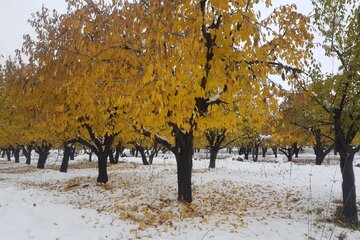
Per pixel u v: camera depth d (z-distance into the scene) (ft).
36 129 54.44
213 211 37.81
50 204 31.04
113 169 88.38
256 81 25.52
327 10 35.81
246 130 76.28
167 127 35.68
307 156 176.35
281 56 28.02
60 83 30.35
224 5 22.24
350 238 30.83
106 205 40.27
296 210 40.91
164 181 57.26
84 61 26.73
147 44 21.63
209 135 82.74
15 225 23.65
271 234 29.45
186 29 22.99
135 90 21.86
